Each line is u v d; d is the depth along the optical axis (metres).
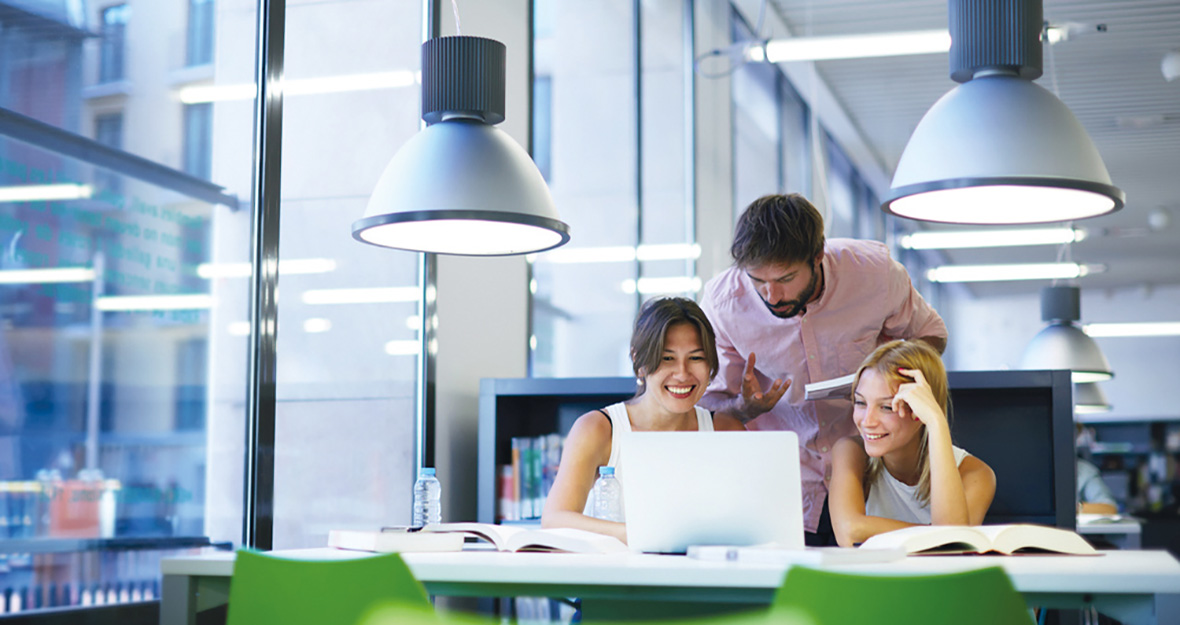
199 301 6.17
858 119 7.42
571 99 4.76
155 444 7.11
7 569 3.68
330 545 1.84
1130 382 12.62
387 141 3.20
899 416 2.02
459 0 3.21
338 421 3.15
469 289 3.34
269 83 2.46
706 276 5.58
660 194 5.27
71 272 6.26
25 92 5.46
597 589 1.41
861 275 2.54
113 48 5.89
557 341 4.31
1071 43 6.03
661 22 5.37
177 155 5.90
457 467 3.22
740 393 2.71
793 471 1.65
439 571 1.40
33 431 6.76
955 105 1.87
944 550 1.62
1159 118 7.20
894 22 5.82
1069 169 1.78
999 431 2.81
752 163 6.44
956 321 12.84
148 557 3.53
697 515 1.64
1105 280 12.31
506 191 1.91
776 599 1.14
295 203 3.11
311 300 3.16
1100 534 4.23
